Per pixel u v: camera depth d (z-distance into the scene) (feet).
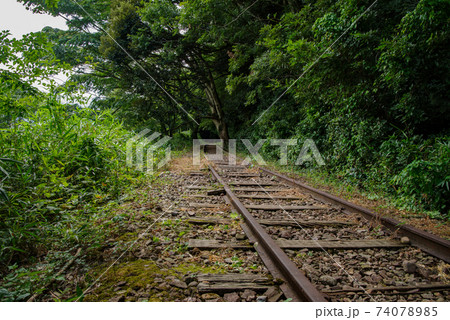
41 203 10.18
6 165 11.62
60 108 16.42
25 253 8.89
